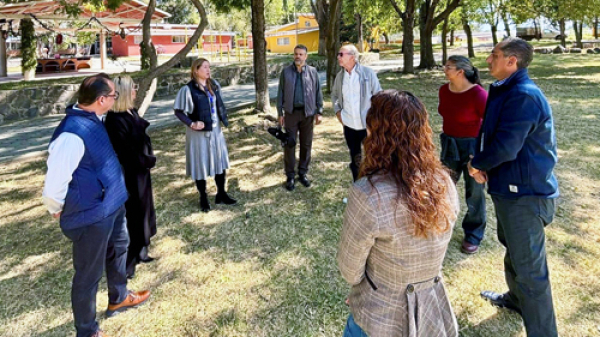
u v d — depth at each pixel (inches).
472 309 101.3
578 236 133.6
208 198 174.9
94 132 84.4
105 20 640.4
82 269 86.9
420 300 55.6
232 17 1432.1
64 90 413.7
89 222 83.6
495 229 143.6
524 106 76.8
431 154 54.2
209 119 152.7
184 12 1604.3
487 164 82.0
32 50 536.4
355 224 53.1
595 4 630.5
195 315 102.0
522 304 84.4
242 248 134.0
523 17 784.9
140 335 95.3
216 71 582.9
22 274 121.3
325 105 374.9
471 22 929.5
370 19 969.5
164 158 230.2
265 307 104.7
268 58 826.2
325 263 124.2
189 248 134.6
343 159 222.7
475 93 117.0
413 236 52.2
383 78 576.4
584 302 102.0
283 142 177.0
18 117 380.2
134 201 115.4
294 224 150.0
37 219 158.2
